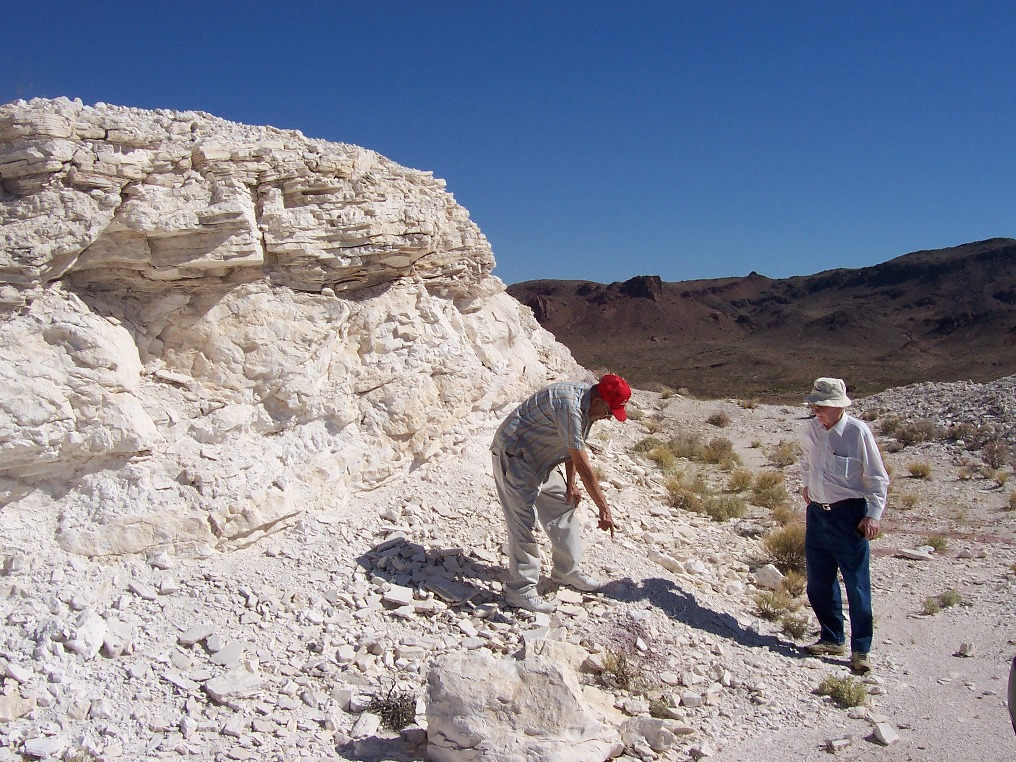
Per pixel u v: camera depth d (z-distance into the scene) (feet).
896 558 25.53
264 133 22.76
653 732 13.62
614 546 21.95
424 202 27.12
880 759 13.48
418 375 24.43
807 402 17.98
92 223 17.93
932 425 48.03
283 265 21.94
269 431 20.86
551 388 17.53
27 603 14.93
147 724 13.01
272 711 13.75
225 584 16.90
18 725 12.54
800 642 18.78
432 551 19.67
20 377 16.46
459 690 12.77
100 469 17.43
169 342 20.25
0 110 17.66
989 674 17.03
